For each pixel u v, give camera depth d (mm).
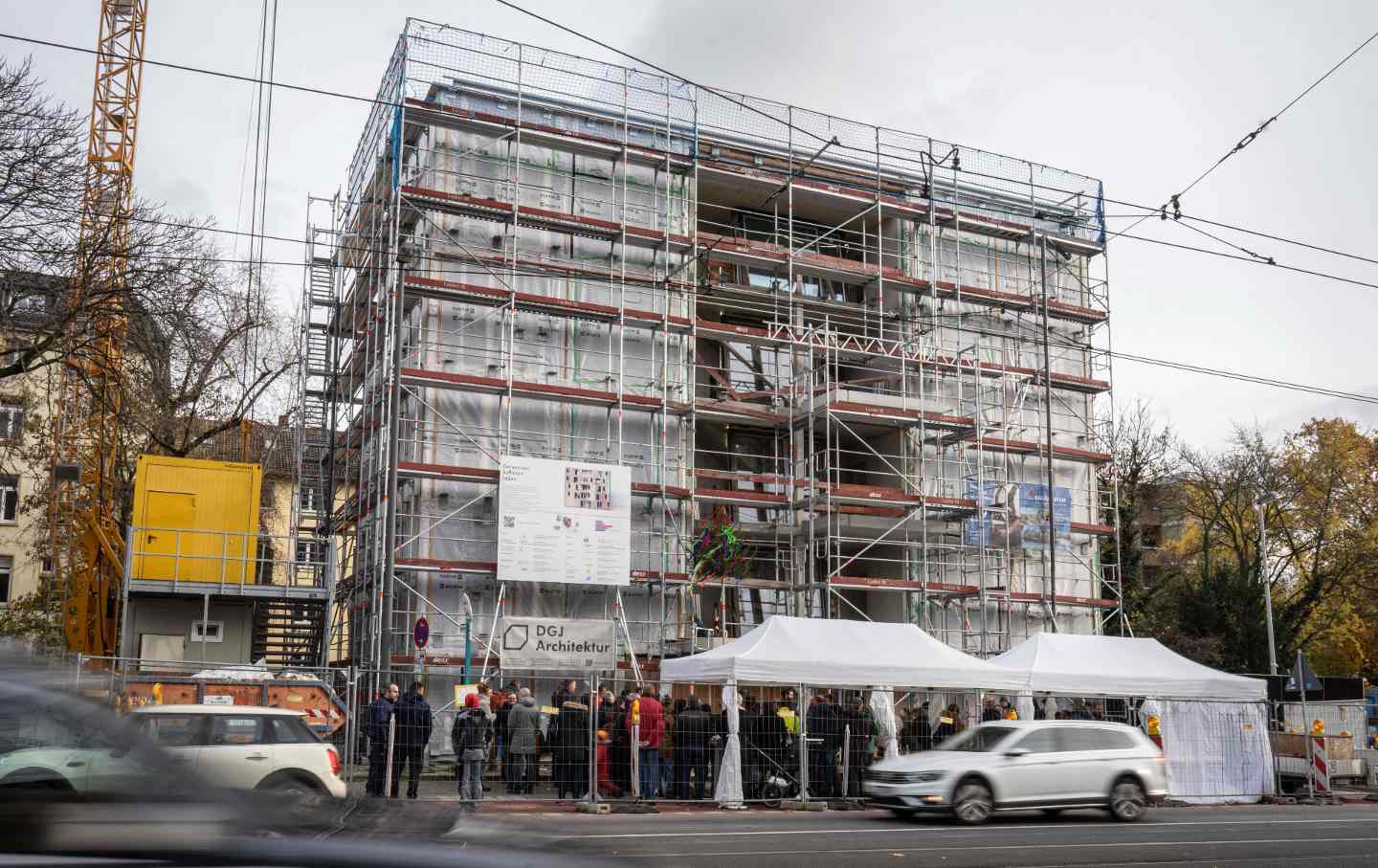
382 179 33375
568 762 19000
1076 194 41188
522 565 28984
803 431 35469
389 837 3234
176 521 28172
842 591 36125
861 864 12281
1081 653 24094
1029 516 37500
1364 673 51781
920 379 35344
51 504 34531
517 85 33156
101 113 40438
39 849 2775
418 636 22219
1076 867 12586
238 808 3111
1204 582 46281
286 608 29625
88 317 24766
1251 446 50594
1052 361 40469
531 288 32406
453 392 31188
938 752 18172
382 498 30781
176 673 18641
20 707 3008
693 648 30172
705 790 20156
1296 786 24688
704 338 34938
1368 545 48344
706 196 37094
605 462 32219
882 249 39281
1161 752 20750
